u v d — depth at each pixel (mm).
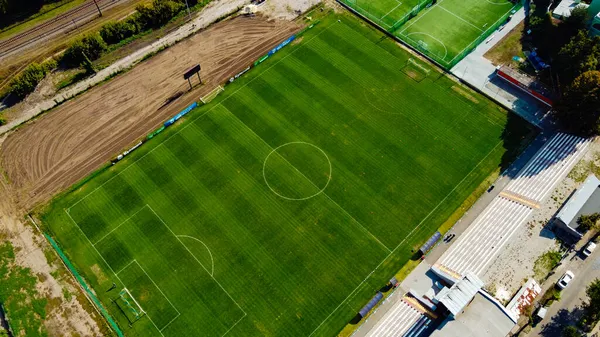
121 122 75438
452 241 63156
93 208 66375
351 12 89688
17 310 58531
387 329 56188
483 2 90875
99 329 57094
